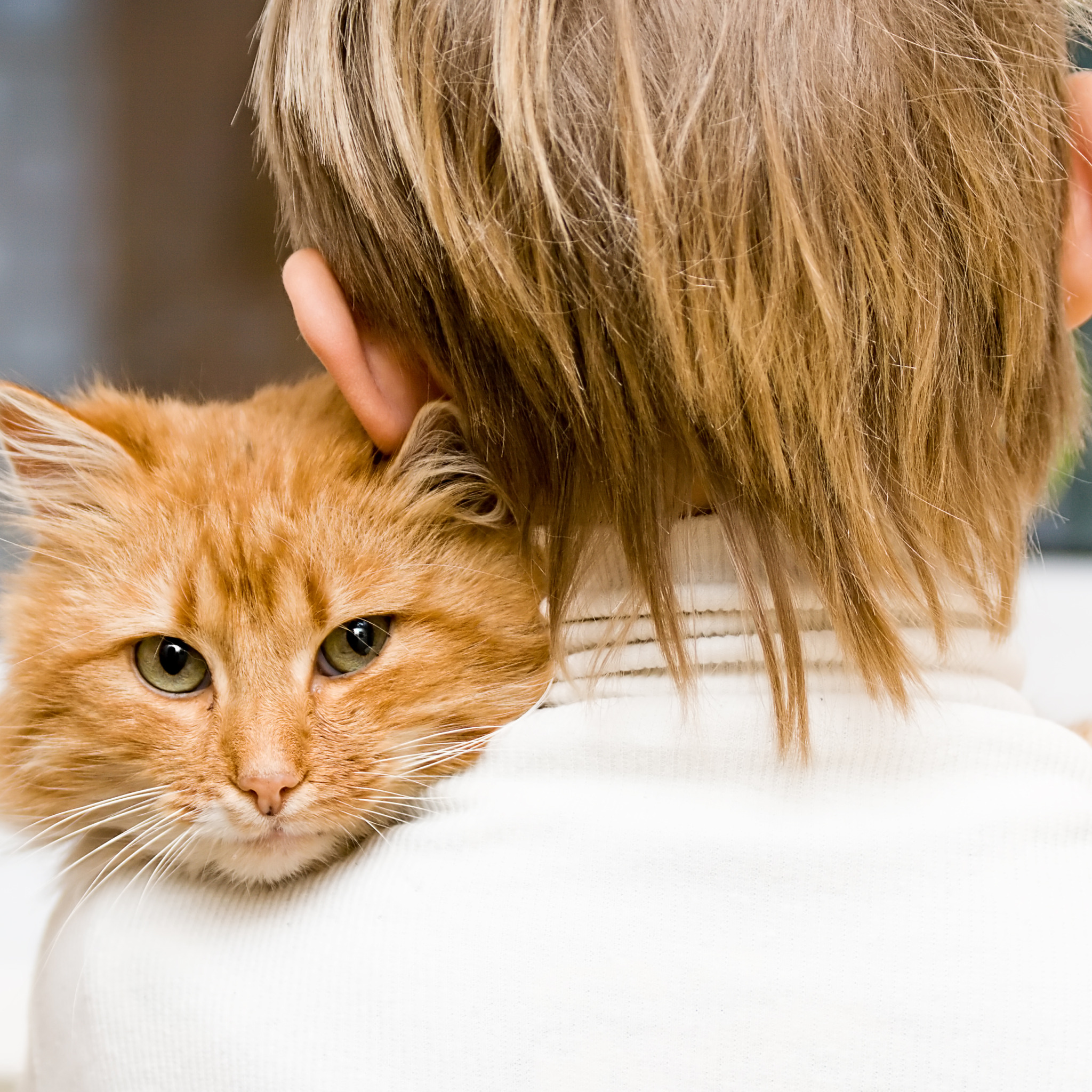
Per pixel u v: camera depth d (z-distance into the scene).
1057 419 1.05
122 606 1.09
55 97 2.31
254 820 1.04
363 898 0.91
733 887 0.83
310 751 1.05
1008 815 0.83
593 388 0.87
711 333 0.84
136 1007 0.92
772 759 0.87
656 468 0.88
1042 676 2.29
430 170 0.89
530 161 0.84
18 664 1.12
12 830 1.17
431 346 0.97
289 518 1.08
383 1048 0.84
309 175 0.98
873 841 0.83
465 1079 0.82
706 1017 0.81
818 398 0.86
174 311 2.38
